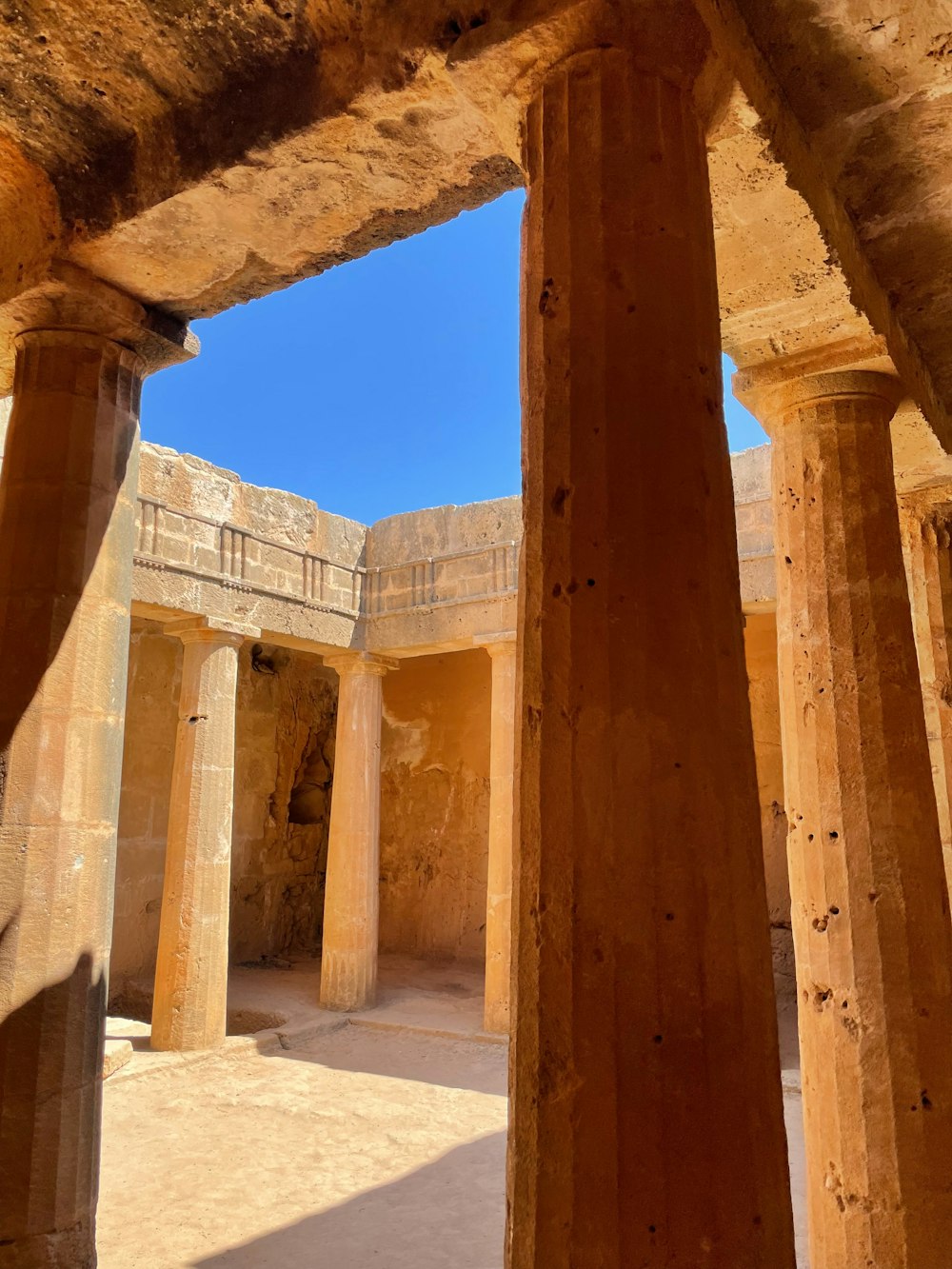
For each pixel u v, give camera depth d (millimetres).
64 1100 4168
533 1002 2408
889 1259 3902
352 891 13062
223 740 11352
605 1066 2273
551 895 2434
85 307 4625
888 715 4508
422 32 3295
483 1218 6652
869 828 4395
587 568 2582
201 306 4922
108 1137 8203
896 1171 3986
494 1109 9125
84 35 3732
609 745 2441
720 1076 2293
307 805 17812
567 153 2850
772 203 3664
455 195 4074
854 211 4281
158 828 14461
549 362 2777
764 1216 2270
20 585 4438
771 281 4234
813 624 4730
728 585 2668
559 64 2932
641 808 2393
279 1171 7523
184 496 11156
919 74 3430
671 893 2354
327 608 12984
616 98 2822
